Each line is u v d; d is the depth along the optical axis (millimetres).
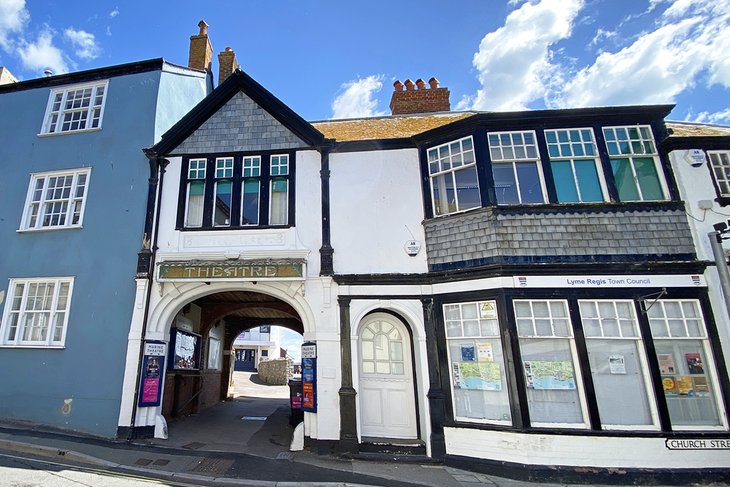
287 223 9711
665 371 7652
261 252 9328
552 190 8711
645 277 8016
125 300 9461
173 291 9375
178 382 11484
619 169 8930
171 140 10336
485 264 8367
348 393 8383
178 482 6414
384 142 9953
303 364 8836
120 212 10164
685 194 8523
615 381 7664
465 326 8430
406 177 9805
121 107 11164
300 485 6473
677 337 7793
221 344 16562
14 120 11602
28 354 9484
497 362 7961
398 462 7863
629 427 7379
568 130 9195
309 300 9102
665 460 7117
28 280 10000
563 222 8461
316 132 10023
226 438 9438
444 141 9633
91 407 8883
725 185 8711
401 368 9086
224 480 6590
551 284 8047
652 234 8336
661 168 8836
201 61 13734
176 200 10086
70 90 11742
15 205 10727
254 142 10352
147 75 11383
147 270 9453
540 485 6859
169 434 9383
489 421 7793
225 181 10203
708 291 7934
